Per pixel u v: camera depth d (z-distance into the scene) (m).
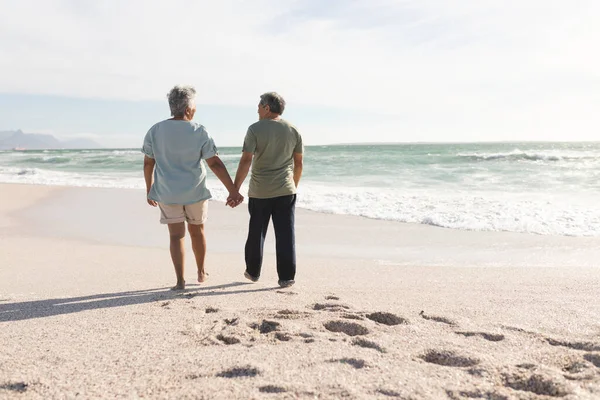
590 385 1.84
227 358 2.19
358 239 6.68
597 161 22.89
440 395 1.79
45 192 13.09
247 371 2.02
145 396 1.81
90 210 9.75
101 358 2.23
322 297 3.51
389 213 8.84
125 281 4.16
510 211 8.72
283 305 3.25
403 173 18.45
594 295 3.48
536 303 3.25
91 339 2.53
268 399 1.76
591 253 5.58
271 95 4.01
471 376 1.97
